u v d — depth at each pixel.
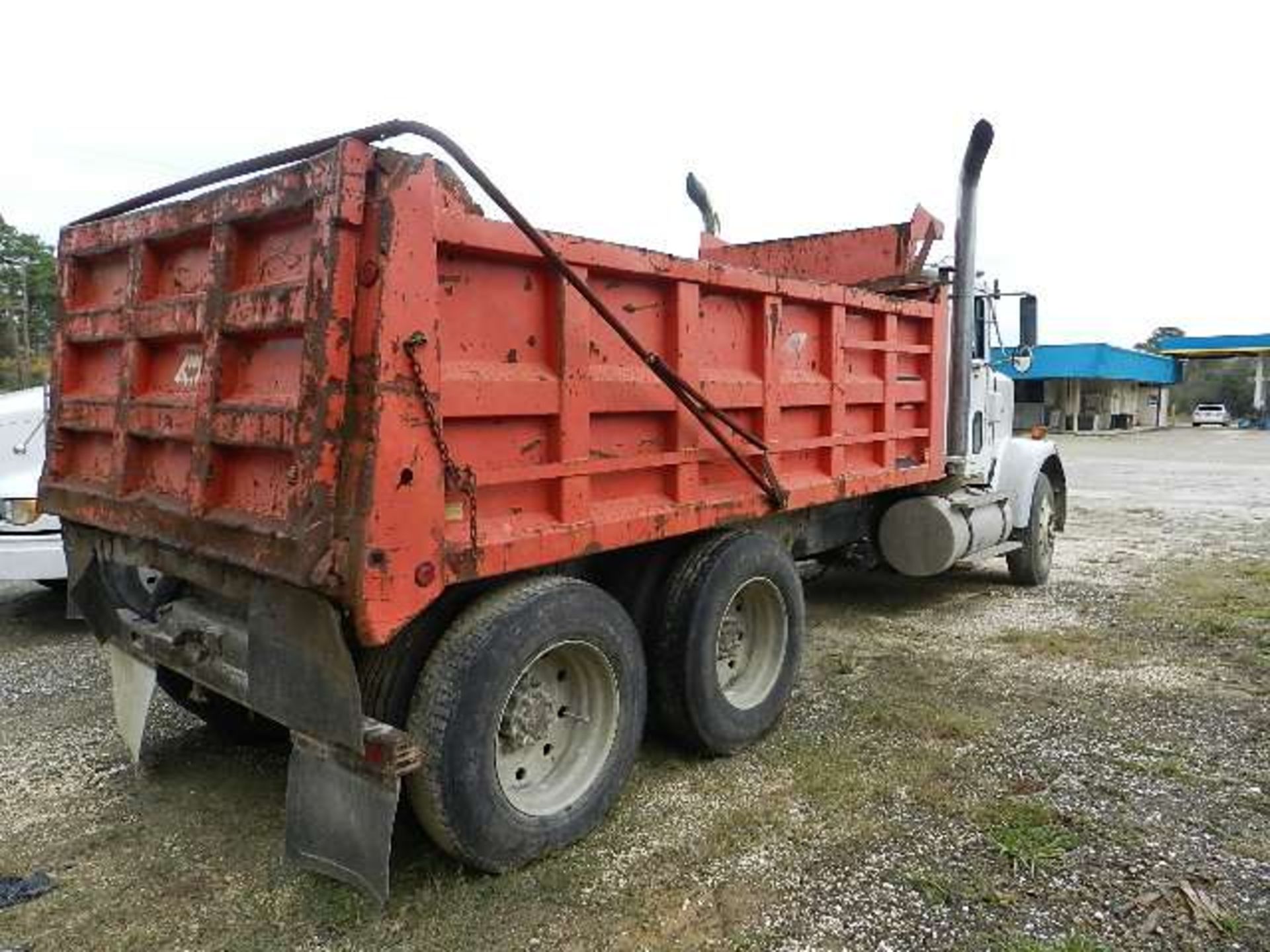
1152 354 51.25
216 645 3.50
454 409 2.97
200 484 3.11
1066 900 3.14
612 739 3.59
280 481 2.90
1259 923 3.01
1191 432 44.41
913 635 6.48
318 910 3.09
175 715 4.90
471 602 3.25
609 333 3.59
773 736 4.58
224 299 3.08
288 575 2.75
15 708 5.02
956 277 6.50
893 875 3.29
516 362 3.25
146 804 3.88
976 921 3.02
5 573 6.16
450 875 3.25
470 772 3.04
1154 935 2.95
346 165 2.63
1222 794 3.94
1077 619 6.94
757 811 3.76
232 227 3.08
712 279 4.04
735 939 2.93
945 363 6.40
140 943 2.92
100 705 5.05
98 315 3.85
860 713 4.89
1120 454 28.39
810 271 6.94
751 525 5.02
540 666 3.44
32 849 3.51
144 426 3.48
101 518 3.72
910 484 6.02
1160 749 4.43
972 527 6.71
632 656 3.64
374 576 2.68
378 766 2.82
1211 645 6.22
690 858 3.41
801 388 4.72
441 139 2.78
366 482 2.66
